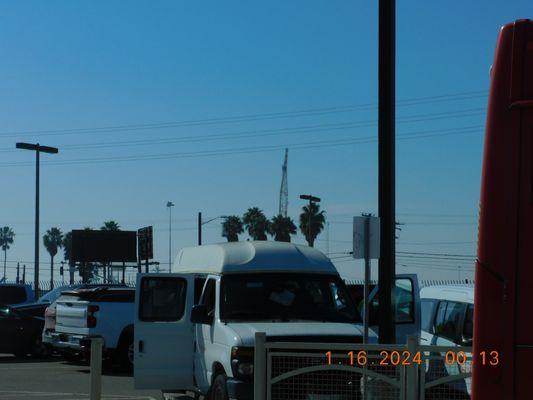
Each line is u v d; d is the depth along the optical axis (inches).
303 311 444.8
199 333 468.1
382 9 423.2
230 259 455.5
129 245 2132.1
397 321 492.7
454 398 316.5
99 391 409.7
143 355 476.1
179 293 486.9
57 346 803.4
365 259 410.0
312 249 481.4
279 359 341.7
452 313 458.9
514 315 190.7
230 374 408.2
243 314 438.6
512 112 196.9
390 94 421.1
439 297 480.4
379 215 416.8
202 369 458.6
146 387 474.9
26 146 1489.9
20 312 912.3
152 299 483.8
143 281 483.8
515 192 194.1
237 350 402.9
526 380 188.2
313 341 406.0
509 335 190.5
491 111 199.2
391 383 322.7
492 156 197.2
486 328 192.5
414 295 496.7
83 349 753.6
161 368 476.7
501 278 192.4
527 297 190.2
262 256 459.2
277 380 337.4
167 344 478.9
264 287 449.1
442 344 459.2
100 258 2096.5
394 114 422.9
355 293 624.7
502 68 199.5
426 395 319.3
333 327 420.2
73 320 781.3
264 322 430.0
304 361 342.3
